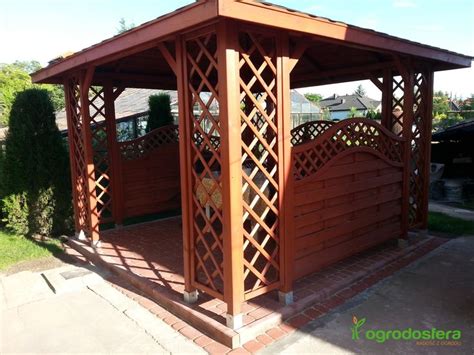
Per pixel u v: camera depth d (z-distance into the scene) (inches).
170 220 254.2
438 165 345.7
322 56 205.0
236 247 108.0
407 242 188.7
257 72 109.9
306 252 138.4
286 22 103.4
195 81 178.4
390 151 175.5
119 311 132.7
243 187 112.9
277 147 118.3
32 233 236.1
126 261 173.0
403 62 177.3
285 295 126.1
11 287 156.7
